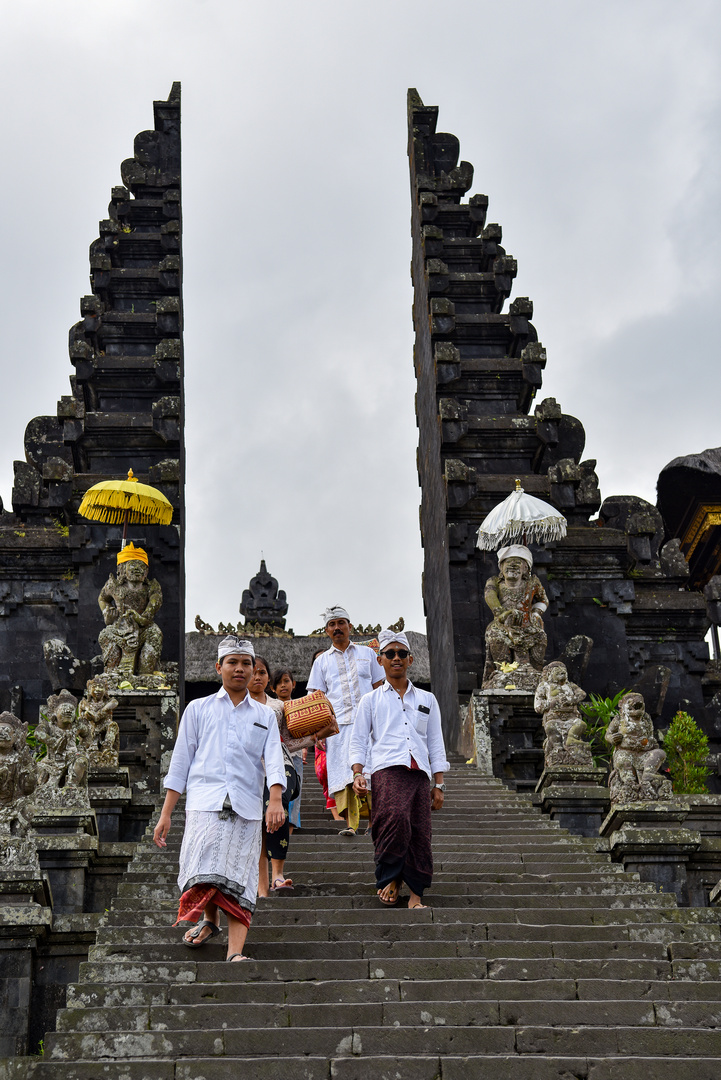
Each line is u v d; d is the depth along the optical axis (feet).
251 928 26.66
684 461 73.26
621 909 28.96
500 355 73.46
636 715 37.19
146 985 23.50
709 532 76.28
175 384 68.64
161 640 54.39
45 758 35.35
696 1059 20.67
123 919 28.66
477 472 68.49
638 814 35.42
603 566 66.13
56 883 33.06
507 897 29.63
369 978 24.40
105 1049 21.48
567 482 67.00
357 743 29.22
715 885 33.88
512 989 23.81
